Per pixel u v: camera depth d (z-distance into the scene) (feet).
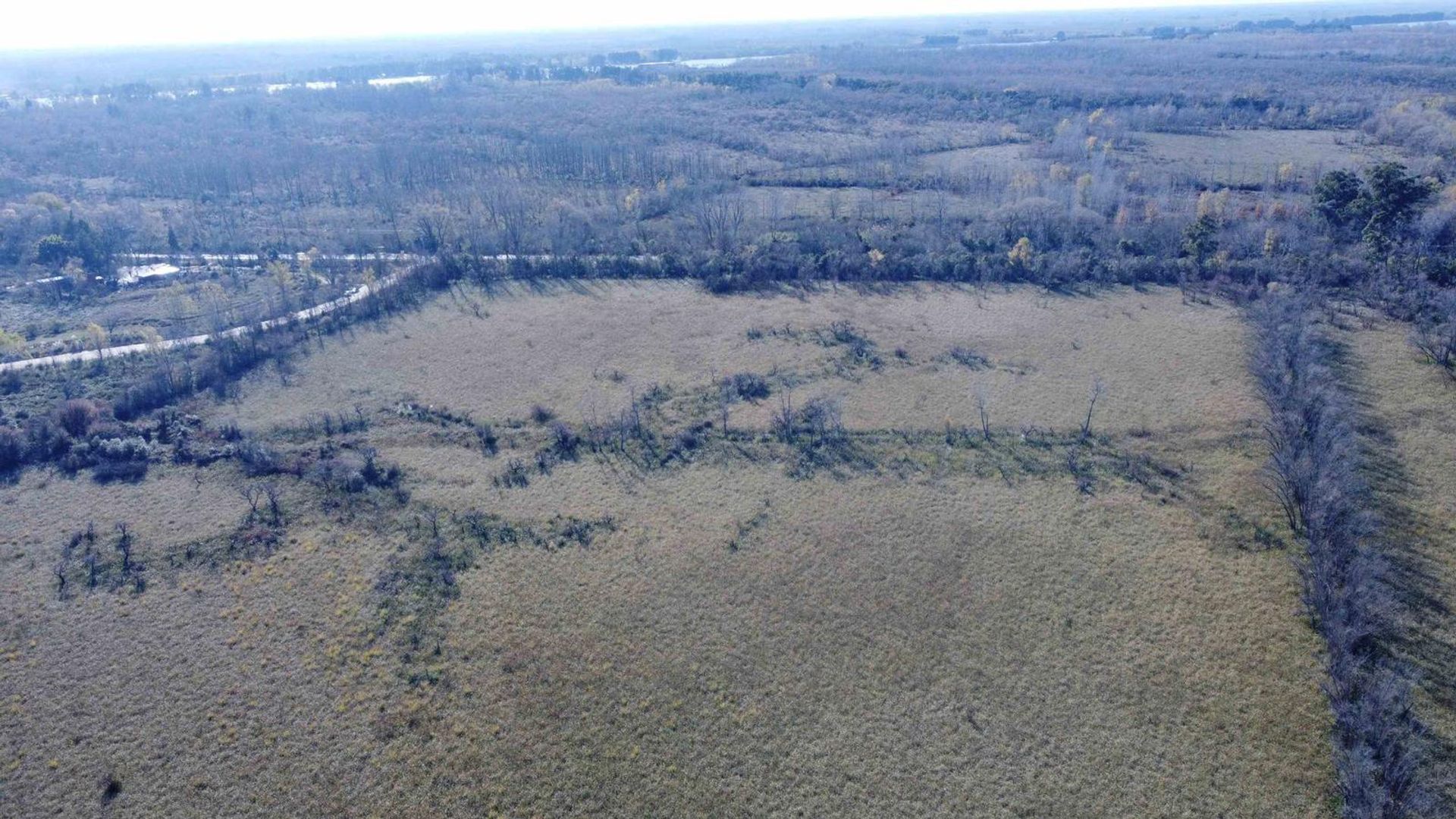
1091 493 267.39
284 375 354.74
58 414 311.06
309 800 179.01
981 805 176.45
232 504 271.49
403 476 286.05
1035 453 288.51
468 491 277.85
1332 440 266.36
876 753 187.62
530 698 201.77
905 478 279.28
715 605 228.43
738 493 274.77
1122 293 409.69
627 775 183.73
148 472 288.92
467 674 208.23
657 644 216.54
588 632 220.23
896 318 393.70
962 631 218.59
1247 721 191.21
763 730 193.16
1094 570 236.43
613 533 256.93
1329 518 234.38
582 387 341.62
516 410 325.62
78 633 220.64
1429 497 252.21
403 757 187.93
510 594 233.35
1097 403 315.58
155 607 229.25
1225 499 260.01
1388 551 231.50
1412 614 212.02
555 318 404.57
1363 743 177.88
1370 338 347.36
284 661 212.02
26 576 240.53
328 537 255.91
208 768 185.88
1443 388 307.78
